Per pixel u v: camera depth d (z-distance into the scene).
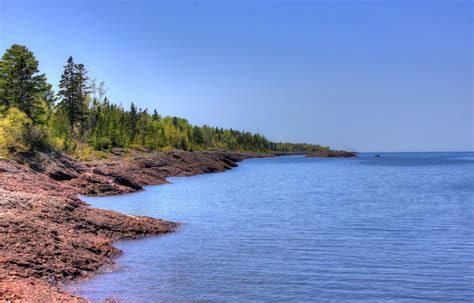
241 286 15.84
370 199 48.12
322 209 38.81
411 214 35.69
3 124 49.62
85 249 19.25
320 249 22.12
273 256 20.48
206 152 161.75
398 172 111.88
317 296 14.84
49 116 91.00
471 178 86.69
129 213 34.78
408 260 19.83
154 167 85.75
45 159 49.47
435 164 172.75
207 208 38.66
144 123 136.12
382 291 15.39
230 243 23.47
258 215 34.53
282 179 83.38
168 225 28.16
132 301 14.10
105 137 92.88
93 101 106.19
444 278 16.97
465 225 29.84
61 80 82.62
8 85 68.31
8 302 11.77
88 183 48.47
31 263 15.89
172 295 14.76
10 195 24.19
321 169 128.75
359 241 24.19
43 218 21.89
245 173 105.62
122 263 18.91
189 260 19.55
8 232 18.06
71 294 14.34
